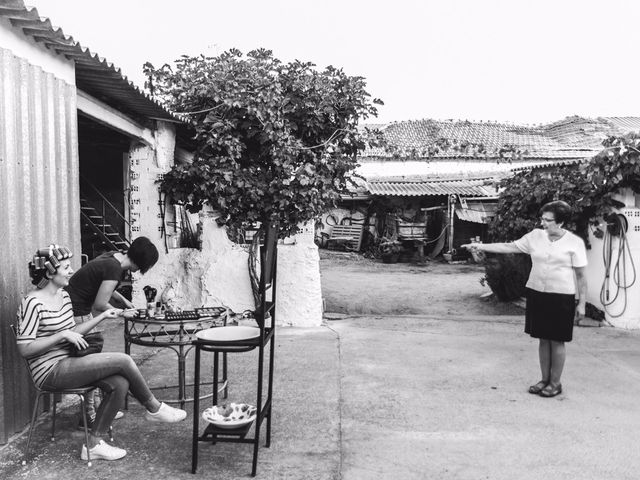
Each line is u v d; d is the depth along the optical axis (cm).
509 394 533
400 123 2770
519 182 1027
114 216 1188
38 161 438
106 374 372
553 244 514
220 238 852
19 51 414
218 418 381
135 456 384
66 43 446
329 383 560
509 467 379
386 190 2125
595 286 891
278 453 394
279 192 809
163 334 484
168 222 855
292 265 848
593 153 2059
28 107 423
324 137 861
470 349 711
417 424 454
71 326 383
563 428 449
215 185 798
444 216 2227
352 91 848
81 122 799
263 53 838
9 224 396
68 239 491
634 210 826
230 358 652
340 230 2372
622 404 507
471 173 2298
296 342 740
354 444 414
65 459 376
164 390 522
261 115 788
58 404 475
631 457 396
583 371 614
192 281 848
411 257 2116
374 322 899
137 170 827
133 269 432
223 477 356
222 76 823
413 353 687
